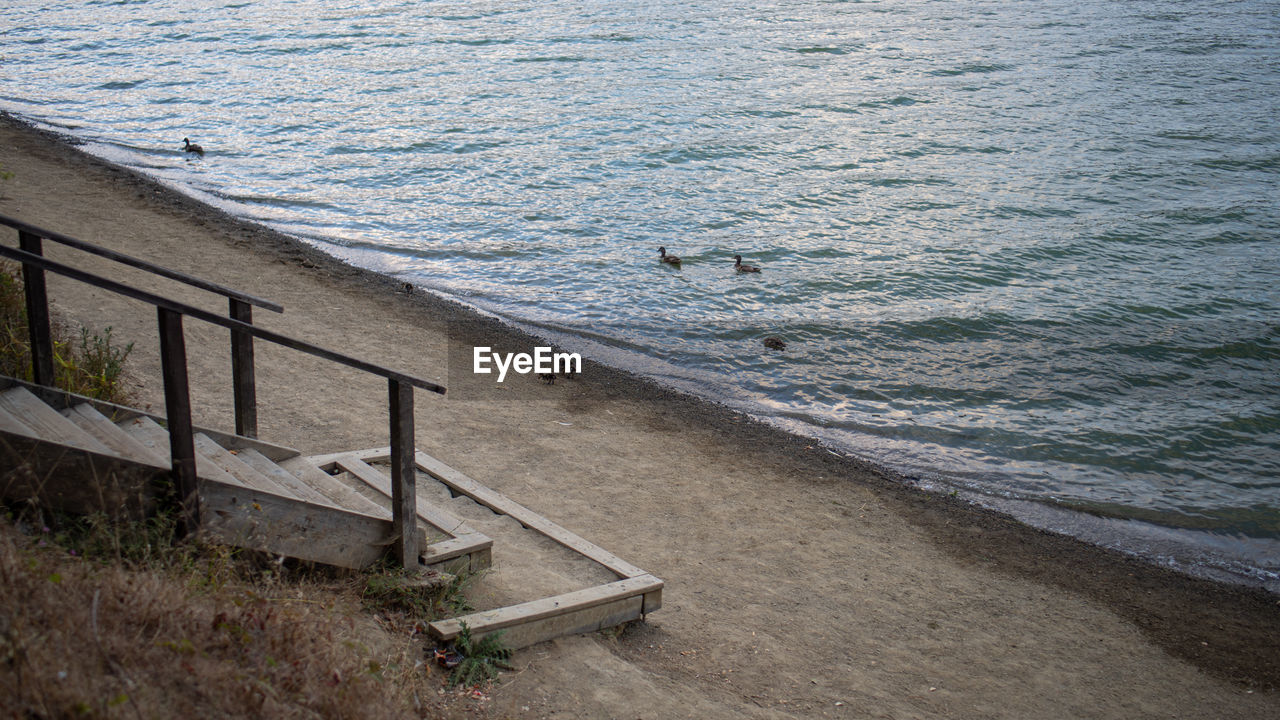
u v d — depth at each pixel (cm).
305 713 416
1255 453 1221
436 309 1588
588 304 1672
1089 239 2044
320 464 769
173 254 1661
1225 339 1555
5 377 605
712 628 729
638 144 2805
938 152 2773
